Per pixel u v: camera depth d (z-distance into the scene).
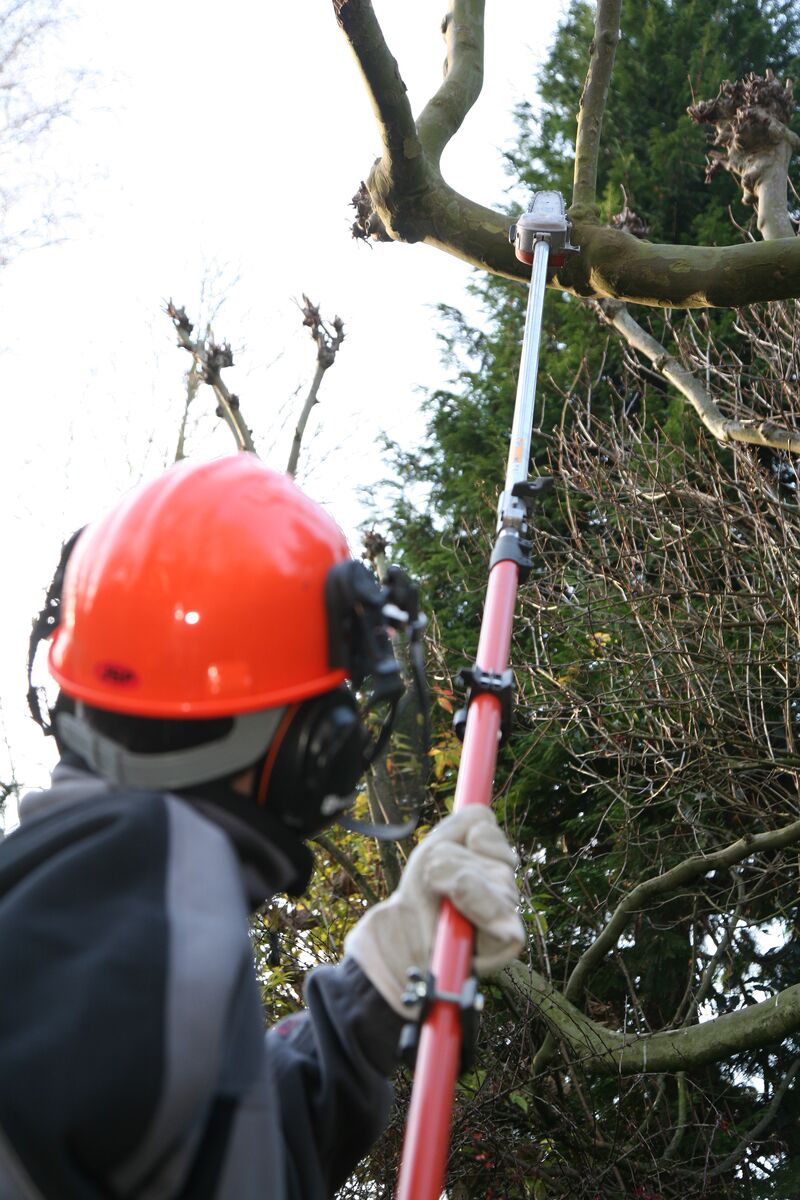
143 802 1.17
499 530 1.86
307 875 1.38
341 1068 1.47
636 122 11.25
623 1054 5.10
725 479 6.60
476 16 3.98
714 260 3.39
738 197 10.76
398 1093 5.05
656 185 10.73
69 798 1.30
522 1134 5.54
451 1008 1.34
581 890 7.10
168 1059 1.00
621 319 5.90
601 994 7.50
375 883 5.84
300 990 5.35
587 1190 5.31
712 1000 7.65
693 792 6.32
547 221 2.39
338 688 1.39
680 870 5.54
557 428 7.16
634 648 6.57
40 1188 0.99
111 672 1.32
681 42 11.34
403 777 1.63
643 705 5.99
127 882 1.10
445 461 10.59
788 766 5.94
